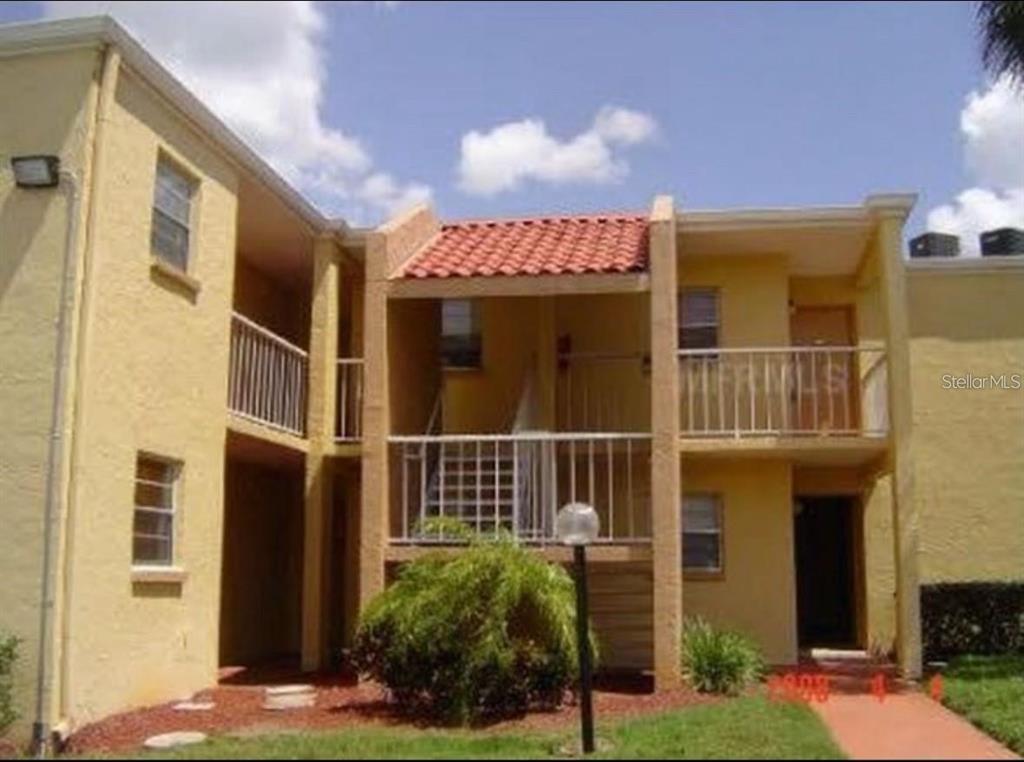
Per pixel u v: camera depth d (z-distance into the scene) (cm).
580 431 1766
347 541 1830
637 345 1778
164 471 1311
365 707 1242
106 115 1160
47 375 1114
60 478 1093
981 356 1970
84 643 1112
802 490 1902
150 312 1252
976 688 1266
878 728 1074
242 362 1503
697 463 1739
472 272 1496
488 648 1166
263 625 1838
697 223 1612
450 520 1383
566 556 1420
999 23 1551
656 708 1226
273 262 1820
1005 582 1803
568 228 1750
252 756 896
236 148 1428
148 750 980
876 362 1669
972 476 1944
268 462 1769
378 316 1485
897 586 1529
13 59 1177
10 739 1055
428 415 1708
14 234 1145
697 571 1725
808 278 1898
